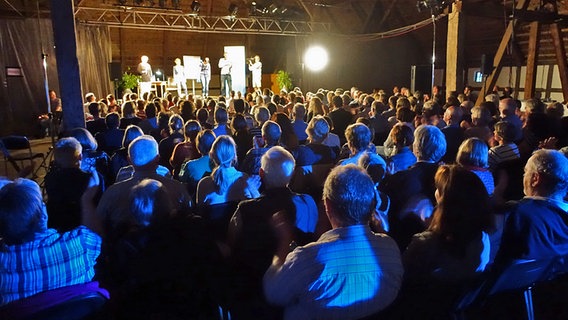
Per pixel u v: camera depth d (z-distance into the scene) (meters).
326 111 6.83
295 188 3.45
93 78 13.91
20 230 1.67
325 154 3.68
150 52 17.48
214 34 17.70
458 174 1.81
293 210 2.21
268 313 2.28
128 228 2.08
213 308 1.96
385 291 1.58
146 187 1.91
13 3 11.62
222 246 2.25
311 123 3.77
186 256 1.87
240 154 4.59
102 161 3.96
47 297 1.67
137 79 15.18
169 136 4.80
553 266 1.99
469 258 1.80
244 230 2.21
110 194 2.55
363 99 8.44
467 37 14.46
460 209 1.76
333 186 1.57
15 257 1.67
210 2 15.82
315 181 3.55
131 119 6.23
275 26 15.73
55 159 2.81
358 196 1.55
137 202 1.88
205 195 2.82
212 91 19.14
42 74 11.99
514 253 1.92
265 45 18.97
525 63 13.62
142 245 1.86
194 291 1.89
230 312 2.24
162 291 1.87
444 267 1.80
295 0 15.28
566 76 10.25
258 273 2.25
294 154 3.57
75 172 2.76
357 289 1.53
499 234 2.20
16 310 1.64
